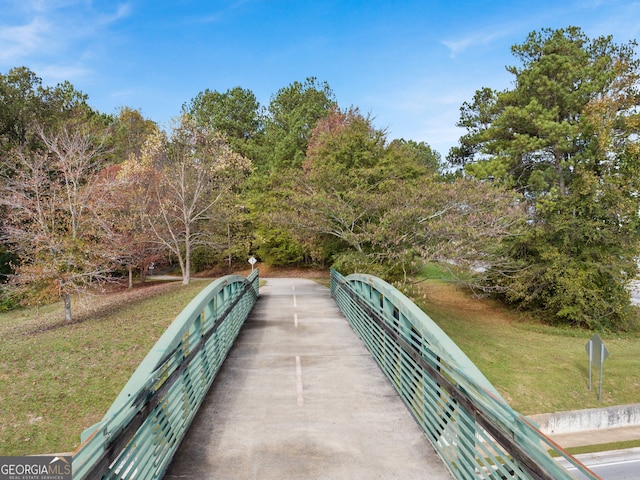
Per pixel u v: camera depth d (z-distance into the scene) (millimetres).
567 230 24297
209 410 6629
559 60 24031
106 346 14438
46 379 12250
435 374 5387
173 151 31312
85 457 2859
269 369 8922
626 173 24234
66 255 17656
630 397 16812
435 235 17469
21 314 25734
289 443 5488
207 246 39094
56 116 32469
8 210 22094
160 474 4574
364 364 9289
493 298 31516
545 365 19109
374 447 5375
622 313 24812
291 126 47344
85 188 20141
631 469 12625
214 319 8773
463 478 4457
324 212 20125
